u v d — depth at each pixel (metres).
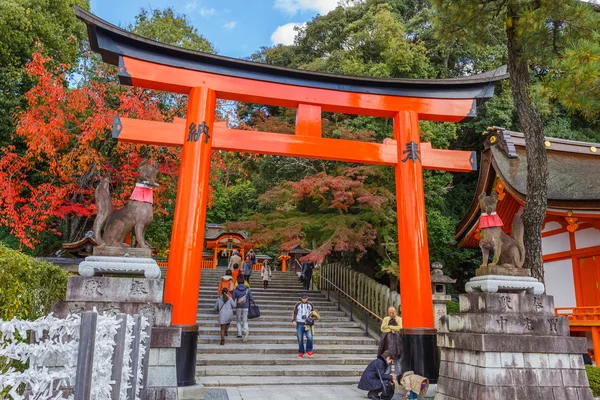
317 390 8.26
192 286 7.45
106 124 13.14
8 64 15.22
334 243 13.34
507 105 19.48
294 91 9.09
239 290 11.53
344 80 9.37
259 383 8.55
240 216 33.50
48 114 13.35
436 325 10.11
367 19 18.41
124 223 6.08
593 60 6.14
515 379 5.92
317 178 13.95
